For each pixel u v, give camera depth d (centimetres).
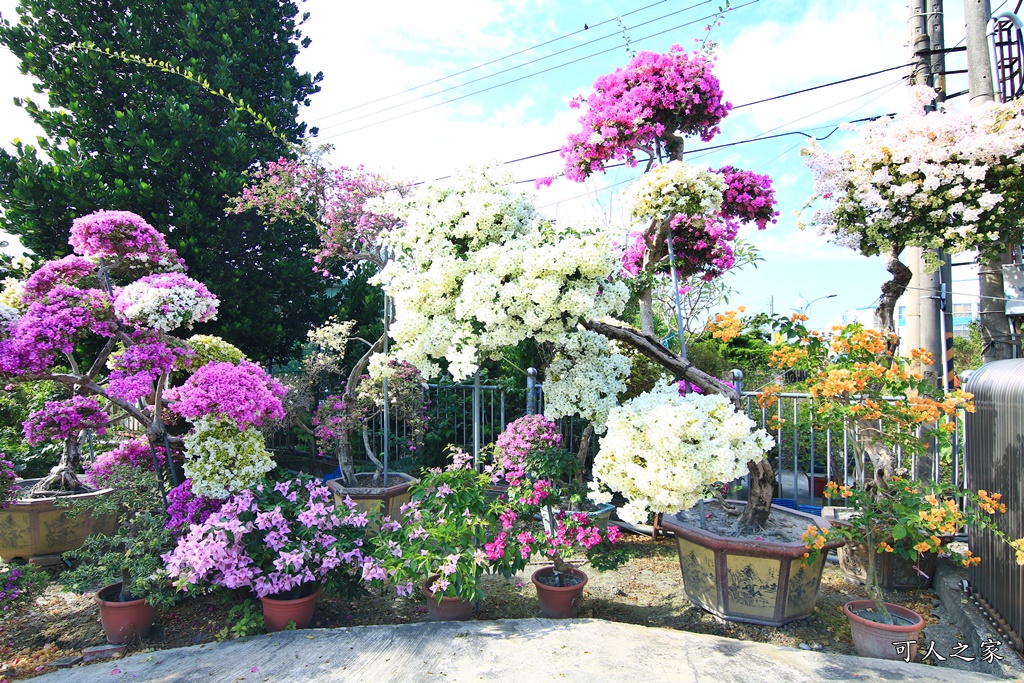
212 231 789
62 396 670
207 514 398
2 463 469
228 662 321
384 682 296
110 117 790
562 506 446
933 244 410
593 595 413
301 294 891
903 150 398
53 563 488
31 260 734
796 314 391
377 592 426
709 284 640
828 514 428
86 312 405
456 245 396
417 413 658
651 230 456
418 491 404
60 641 367
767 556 339
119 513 504
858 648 323
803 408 554
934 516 305
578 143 489
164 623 381
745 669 296
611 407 378
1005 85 545
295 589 387
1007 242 428
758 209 488
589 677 293
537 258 354
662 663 305
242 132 823
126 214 454
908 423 343
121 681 304
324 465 846
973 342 869
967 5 525
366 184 609
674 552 496
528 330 374
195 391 392
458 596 363
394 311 596
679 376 423
